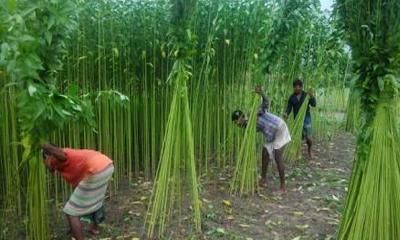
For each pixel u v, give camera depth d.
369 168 3.74
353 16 3.71
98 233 4.93
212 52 6.18
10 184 4.89
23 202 5.36
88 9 5.91
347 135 11.40
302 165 8.09
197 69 6.56
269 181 7.00
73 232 4.54
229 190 6.32
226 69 6.98
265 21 6.31
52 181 5.97
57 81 5.78
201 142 6.77
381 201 3.72
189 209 5.54
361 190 3.79
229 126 7.17
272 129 6.45
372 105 3.73
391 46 3.54
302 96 8.16
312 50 8.78
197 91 6.41
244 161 6.18
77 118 4.19
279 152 6.46
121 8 6.30
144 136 6.96
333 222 5.34
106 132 6.30
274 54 6.38
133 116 6.88
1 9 3.45
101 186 4.60
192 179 4.93
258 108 6.27
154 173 6.91
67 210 4.50
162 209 4.83
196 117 6.74
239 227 5.16
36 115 3.55
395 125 3.76
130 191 6.40
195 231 4.96
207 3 6.32
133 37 6.54
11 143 4.55
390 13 3.53
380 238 3.73
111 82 6.39
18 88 3.98
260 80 6.33
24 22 3.50
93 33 6.09
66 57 5.73
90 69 6.09
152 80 6.77
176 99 4.73
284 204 5.99
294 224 5.29
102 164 4.56
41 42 3.70
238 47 6.93
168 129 4.77
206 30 6.42
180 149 4.89
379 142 3.71
